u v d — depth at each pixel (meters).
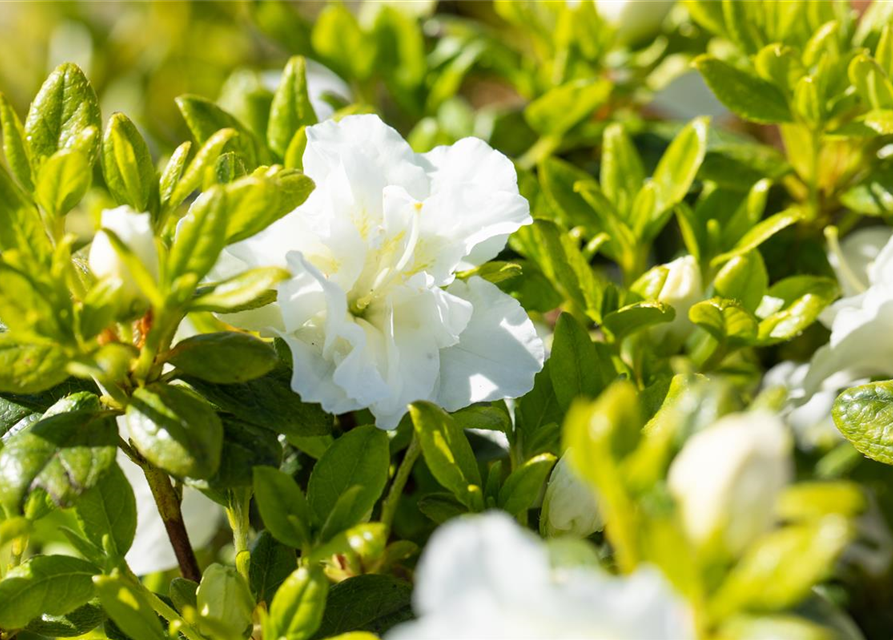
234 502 0.46
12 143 0.43
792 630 0.36
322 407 0.43
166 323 0.41
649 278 0.49
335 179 0.44
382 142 0.45
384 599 0.44
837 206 0.54
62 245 0.41
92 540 0.45
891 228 0.54
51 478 0.41
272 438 0.42
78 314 0.41
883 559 0.54
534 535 0.45
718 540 0.35
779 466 0.35
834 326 0.48
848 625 0.42
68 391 0.44
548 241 0.49
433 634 0.35
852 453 0.53
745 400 0.51
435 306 0.44
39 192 0.42
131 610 0.41
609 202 0.51
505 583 0.35
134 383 0.42
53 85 0.44
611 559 0.44
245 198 0.41
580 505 0.44
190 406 0.41
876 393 0.46
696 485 0.35
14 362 0.41
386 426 0.43
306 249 0.44
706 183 0.55
